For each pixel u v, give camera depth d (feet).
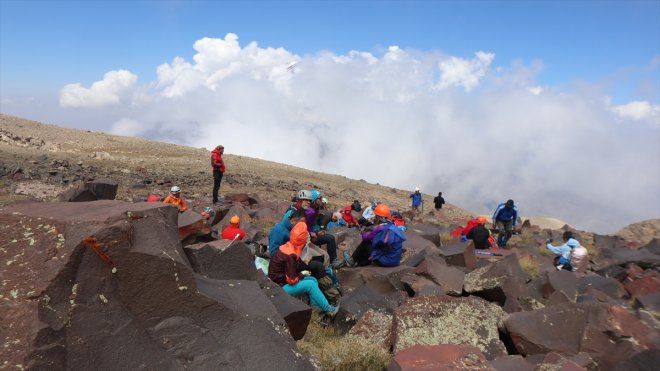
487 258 41.75
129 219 13.02
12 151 89.61
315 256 27.27
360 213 72.59
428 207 132.87
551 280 30.04
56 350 10.38
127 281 12.22
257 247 33.17
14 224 12.26
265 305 15.76
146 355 11.73
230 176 107.65
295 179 131.64
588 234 93.35
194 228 26.16
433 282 28.09
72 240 11.71
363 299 23.59
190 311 13.06
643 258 50.52
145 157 126.72
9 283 11.02
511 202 59.00
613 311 18.98
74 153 110.22
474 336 19.75
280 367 13.50
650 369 14.88
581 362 17.01
